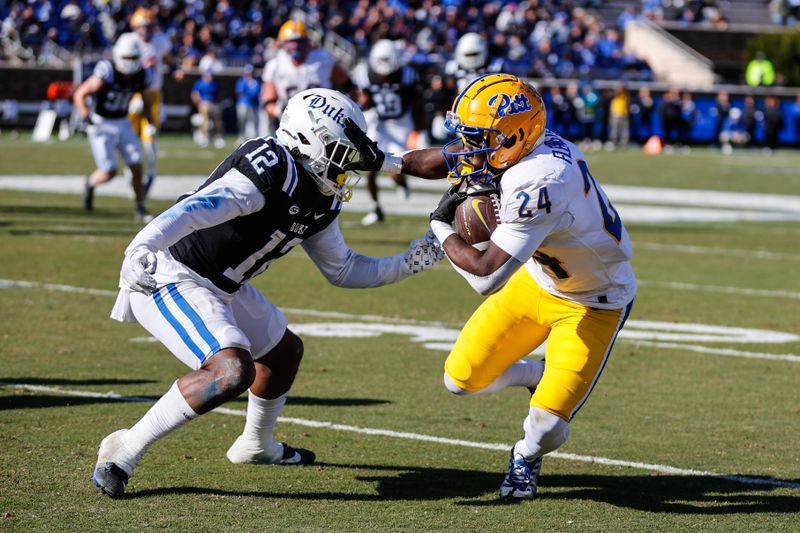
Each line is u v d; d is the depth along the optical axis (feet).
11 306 102.63
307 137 51.75
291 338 57.88
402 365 85.46
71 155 295.69
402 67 164.04
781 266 145.89
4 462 57.62
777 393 79.51
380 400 74.84
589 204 53.36
